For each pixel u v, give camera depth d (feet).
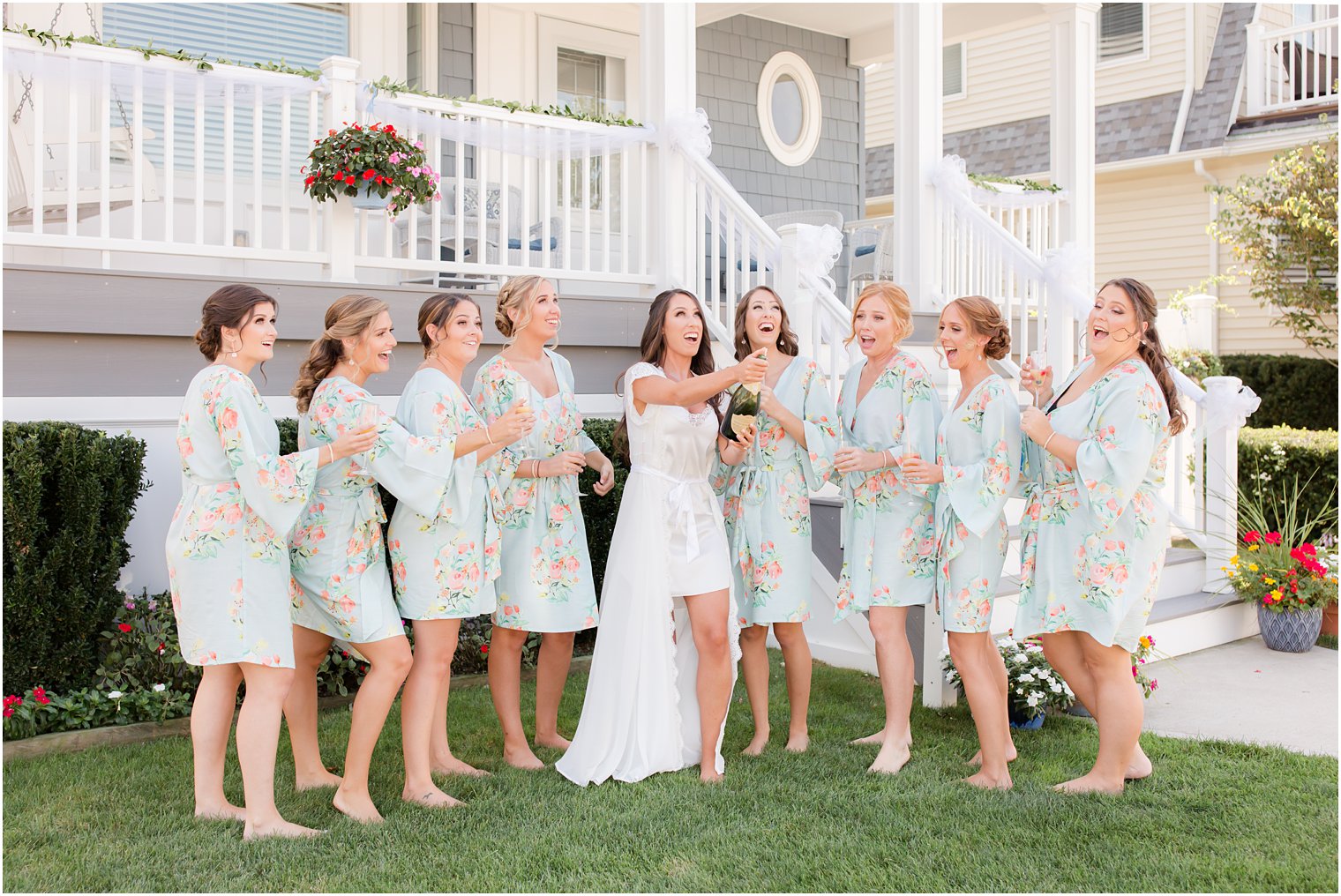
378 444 10.28
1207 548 20.15
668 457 11.87
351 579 10.37
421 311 11.41
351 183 16.63
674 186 20.58
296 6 24.99
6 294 13.84
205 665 10.16
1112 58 43.68
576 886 8.95
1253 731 13.94
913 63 23.76
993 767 11.60
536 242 24.25
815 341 17.48
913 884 9.02
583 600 12.26
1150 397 10.91
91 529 13.03
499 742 13.12
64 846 9.62
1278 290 35.63
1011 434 11.71
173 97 16.02
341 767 12.09
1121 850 9.70
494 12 27.02
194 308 15.30
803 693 12.91
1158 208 42.16
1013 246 22.22
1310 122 37.58
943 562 11.94
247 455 9.58
